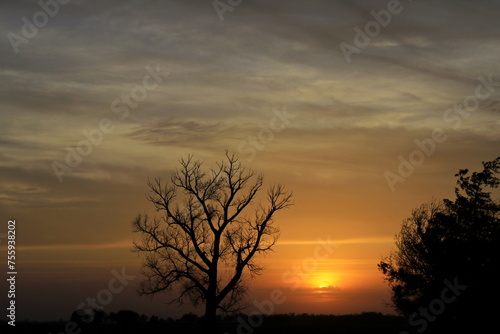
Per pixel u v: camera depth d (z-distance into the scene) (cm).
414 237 4472
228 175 4109
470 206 4225
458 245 4178
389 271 4522
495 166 4262
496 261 4044
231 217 4044
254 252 4003
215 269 3909
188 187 4066
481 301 4000
